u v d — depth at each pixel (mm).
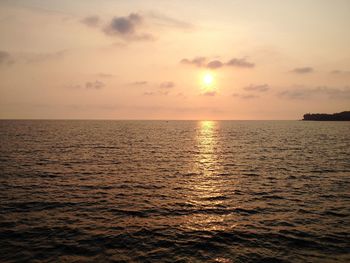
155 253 13172
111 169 32812
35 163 35125
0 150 46312
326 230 15875
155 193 23156
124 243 14094
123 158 41594
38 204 19594
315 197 22172
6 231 15117
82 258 12531
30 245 13648
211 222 17062
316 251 13492
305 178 28938
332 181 27562
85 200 20797
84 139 73938
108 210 18797
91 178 27953
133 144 62875
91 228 15797
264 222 17078
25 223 16250
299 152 50094
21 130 111938
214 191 23984
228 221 17234
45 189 23438
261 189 24609
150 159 41219
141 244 14047
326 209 19375
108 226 16141
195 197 22172
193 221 17188
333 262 12477
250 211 19031
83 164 35562
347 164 37250
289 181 27656
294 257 12914
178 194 22984
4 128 128375
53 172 30156
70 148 51875
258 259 12727
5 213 17734
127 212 18531
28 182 25609
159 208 19469
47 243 13891
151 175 30094
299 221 17219
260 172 32125
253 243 14297
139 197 21938
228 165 36844
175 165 36500
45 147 52312
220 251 13469
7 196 21219
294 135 99188
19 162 35469
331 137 88625
